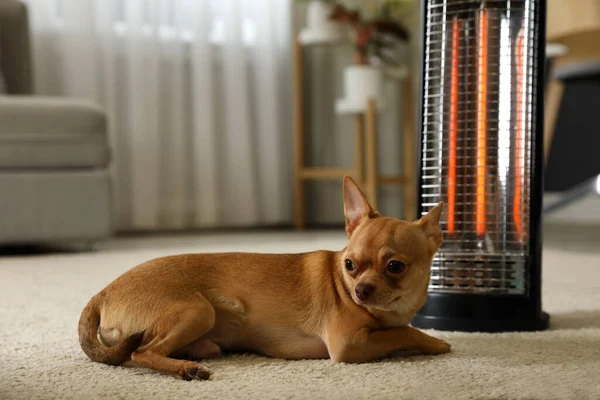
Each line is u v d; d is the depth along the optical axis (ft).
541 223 6.47
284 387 4.41
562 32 13.11
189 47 17.43
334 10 17.03
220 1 17.62
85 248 13.58
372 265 4.85
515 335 6.08
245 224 17.94
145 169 16.67
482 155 6.54
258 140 18.17
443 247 6.58
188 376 4.59
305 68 18.93
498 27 6.54
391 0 17.90
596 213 20.01
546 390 4.31
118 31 16.63
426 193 6.77
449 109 6.66
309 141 19.11
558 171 20.38
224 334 5.22
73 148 12.86
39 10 15.80
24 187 12.66
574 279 9.31
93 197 13.10
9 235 12.60
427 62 6.79
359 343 4.95
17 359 5.24
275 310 5.16
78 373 4.80
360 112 16.98
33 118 12.58
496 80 6.55
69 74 15.85
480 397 4.19
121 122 16.71
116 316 4.96
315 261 5.33
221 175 17.87
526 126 6.50
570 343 5.69
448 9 6.68
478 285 6.45
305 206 19.19
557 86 15.48
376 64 18.15
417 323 6.56
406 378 4.60
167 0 16.99
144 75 16.58
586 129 19.88
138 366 4.96
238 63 17.60
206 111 17.22
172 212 17.24
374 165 16.87
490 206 6.51
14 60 14.97
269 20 17.94
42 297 7.96
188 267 5.16
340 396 4.21
